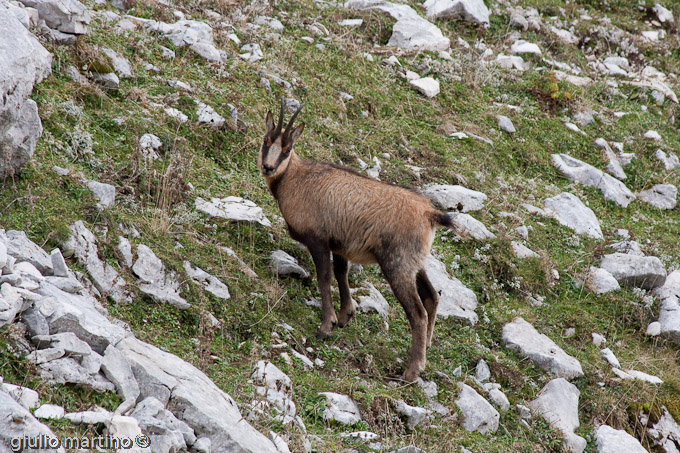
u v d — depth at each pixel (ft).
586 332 89.97
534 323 88.74
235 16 129.59
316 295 81.05
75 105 86.38
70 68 90.74
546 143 127.03
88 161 79.82
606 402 79.97
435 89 128.06
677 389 84.53
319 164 77.05
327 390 65.77
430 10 157.69
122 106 91.86
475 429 69.46
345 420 62.39
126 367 51.88
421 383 72.08
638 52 169.78
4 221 64.03
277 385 62.75
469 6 157.28
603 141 130.11
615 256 102.12
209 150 94.22
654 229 115.34
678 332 91.04
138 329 63.05
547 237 104.78
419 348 72.02
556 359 81.30
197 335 66.44
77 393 48.83
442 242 95.76
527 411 74.13
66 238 65.26
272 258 80.43
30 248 60.34
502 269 94.73
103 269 66.08
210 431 50.21
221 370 62.95
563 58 158.71
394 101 122.83
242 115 102.06
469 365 78.69
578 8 183.01
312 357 71.87
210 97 102.06
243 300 73.00
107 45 100.32
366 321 79.66
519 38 159.53
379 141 111.45
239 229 81.92
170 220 78.33
